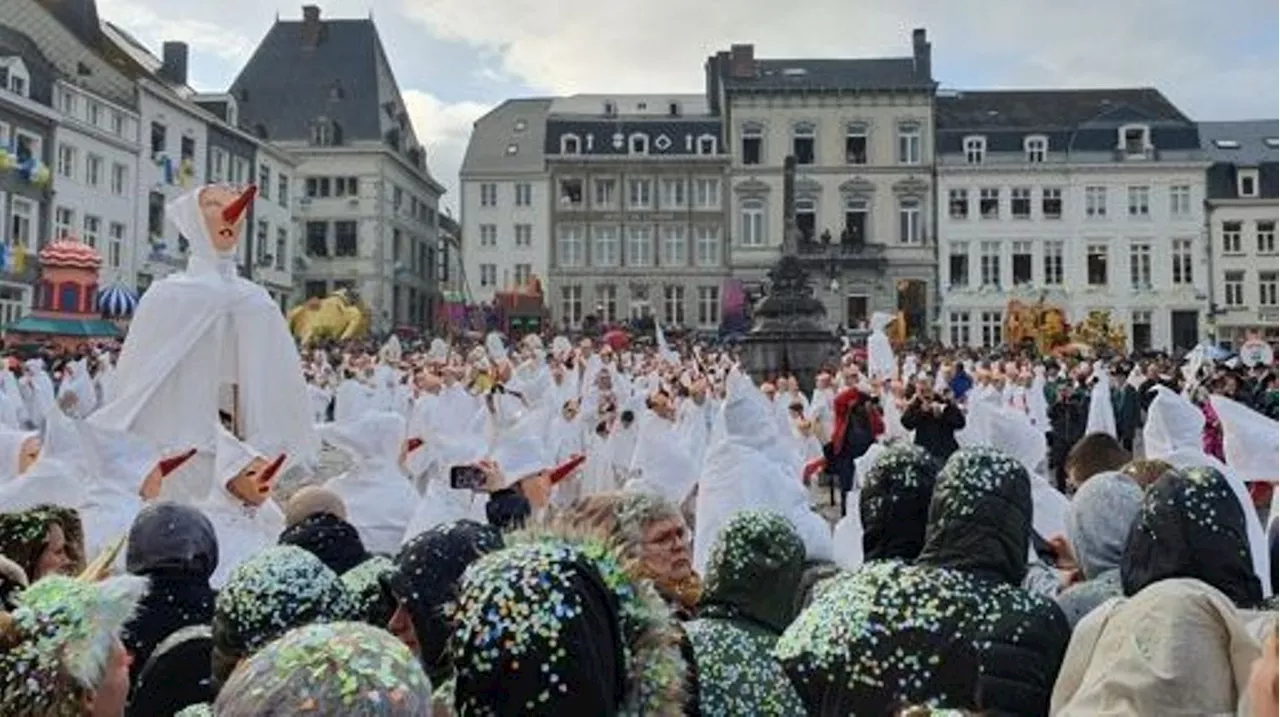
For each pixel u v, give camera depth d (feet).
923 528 15.28
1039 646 12.15
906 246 266.57
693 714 12.19
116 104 198.18
